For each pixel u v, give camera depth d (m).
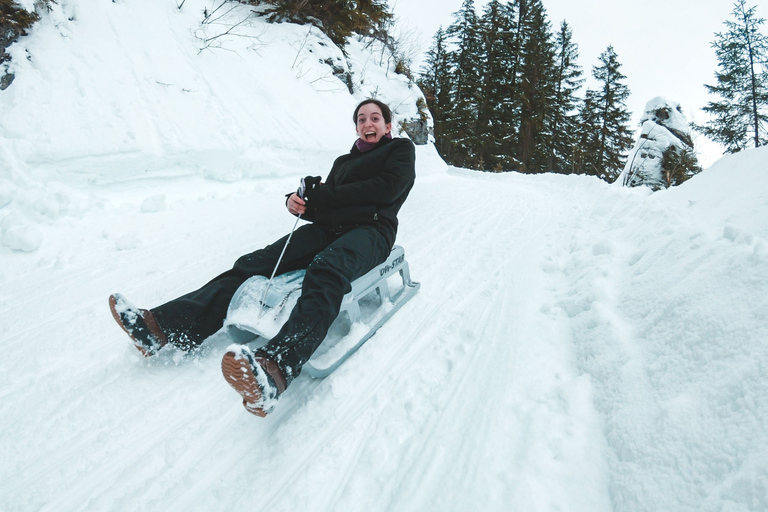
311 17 10.27
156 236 3.88
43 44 4.80
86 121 4.57
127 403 1.77
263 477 1.44
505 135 27.70
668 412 1.30
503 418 1.60
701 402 1.26
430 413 1.70
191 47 6.67
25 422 1.67
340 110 8.62
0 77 4.33
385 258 2.35
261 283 2.00
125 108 5.00
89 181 4.35
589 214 4.65
